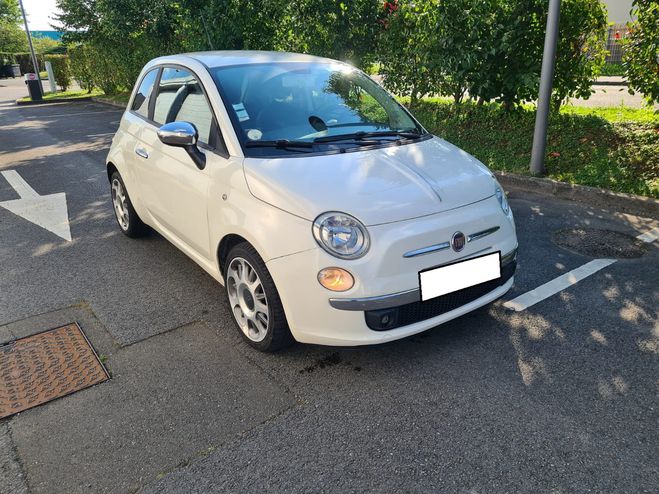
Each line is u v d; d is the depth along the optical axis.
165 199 3.95
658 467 2.27
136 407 2.75
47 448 2.49
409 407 2.69
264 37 10.93
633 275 4.03
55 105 20.44
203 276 4.30
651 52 6.36
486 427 2.53
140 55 17.50
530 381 2.86
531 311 3.57
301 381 2.92
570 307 3.61
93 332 3.48
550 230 4.96
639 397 2.71
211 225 3.32
